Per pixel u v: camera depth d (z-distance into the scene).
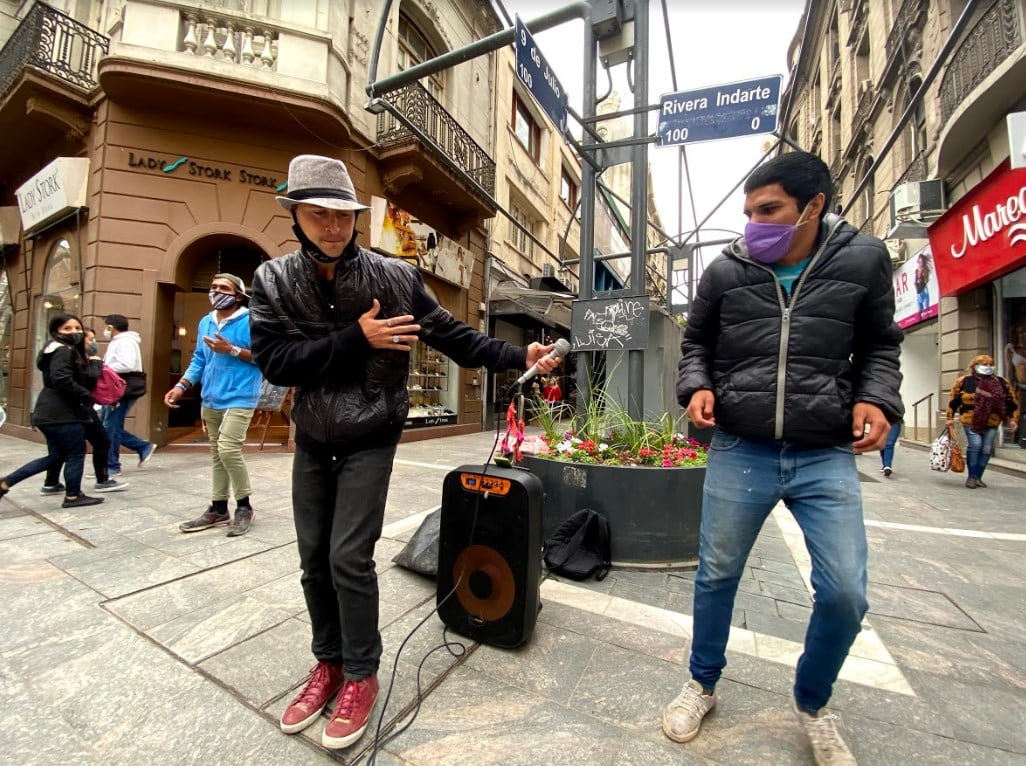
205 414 3.40
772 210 1.44
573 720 1.62
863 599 1.34
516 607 1.99
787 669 1.94
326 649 1.67
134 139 6.79
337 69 7.52
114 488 4.41
